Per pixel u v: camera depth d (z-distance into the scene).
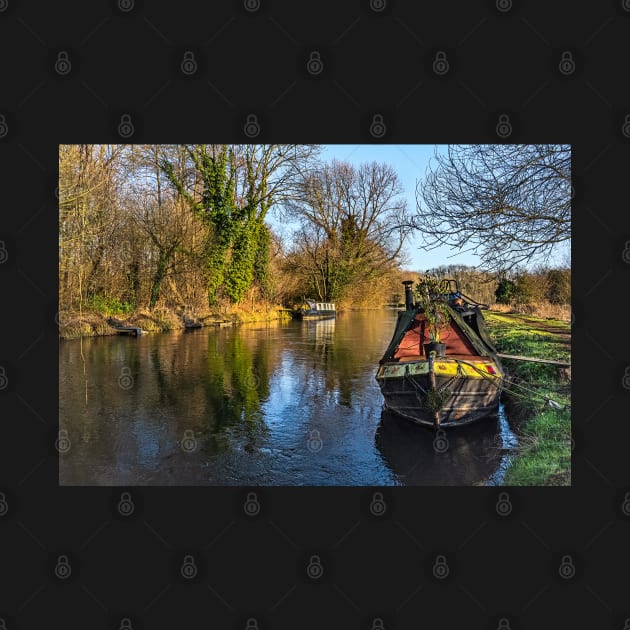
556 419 7.46
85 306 20.84
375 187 43.75
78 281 19.73
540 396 8.68
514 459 6.65
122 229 22.12
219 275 28.09
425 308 9.23
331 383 12.19
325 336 22.69
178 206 25.36
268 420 9.03
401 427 8.53
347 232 44.22
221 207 27.20
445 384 7.84
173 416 9.22
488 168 7.26
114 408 9.70
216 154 26.89
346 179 43.66
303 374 13.31
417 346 9.69
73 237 16.75
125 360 14.98
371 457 7.19
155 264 25.03
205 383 12.03
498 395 8.62
